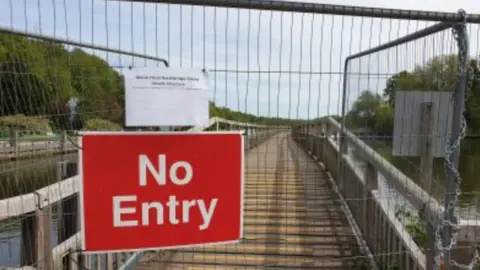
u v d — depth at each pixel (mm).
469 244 2688
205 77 2266
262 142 8086
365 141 4527
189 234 2297
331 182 6852
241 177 2355
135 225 2227
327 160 7801
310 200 5852
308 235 4648
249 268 3896
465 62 2285
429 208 2566
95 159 2166
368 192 4359
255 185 6586
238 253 4125
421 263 2801
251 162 7660
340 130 5852
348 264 4004
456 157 2381
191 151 2270
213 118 2766
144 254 3967
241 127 3281
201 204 2303
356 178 5008
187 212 2287
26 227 2348
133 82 2186
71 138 2523
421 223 3426
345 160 5723
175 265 3893
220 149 2312
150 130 2324
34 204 2346
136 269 3779
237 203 2359
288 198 5941
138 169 2213
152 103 2199
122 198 2201
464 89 2322
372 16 2256
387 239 3660
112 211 2195
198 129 2717
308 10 2221
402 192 3141
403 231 3355
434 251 2479
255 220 5102
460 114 2344
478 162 5887
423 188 2611
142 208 2229
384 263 3666
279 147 8031
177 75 2217
